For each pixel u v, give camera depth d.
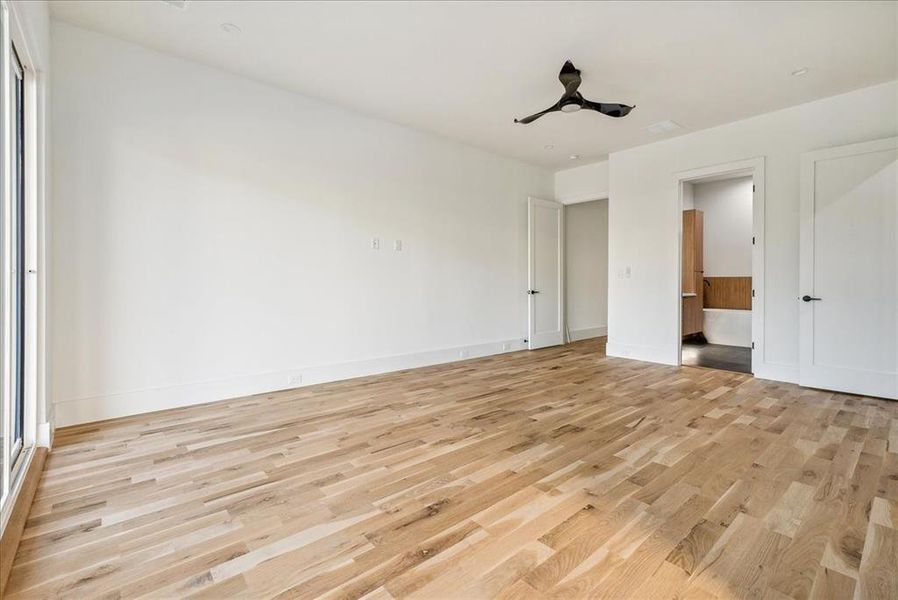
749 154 4.54
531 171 6.42
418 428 2.99
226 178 3.66
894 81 3.70
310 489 2.12
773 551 1.62
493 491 2.10
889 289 3.65
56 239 2.95
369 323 4.63
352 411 3.37
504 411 3.37
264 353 3.89
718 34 3.03
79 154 3.03
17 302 2.37
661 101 4.13
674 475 2.26
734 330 6.96
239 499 2.03
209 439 2.78
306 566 1.56
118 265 3.19
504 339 6.09
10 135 2.00
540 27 2.96
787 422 3.08
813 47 3.19
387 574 1.51
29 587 1.45
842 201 3.86
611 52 3.28
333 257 4.33
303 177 4.11
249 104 3.77
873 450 2.57
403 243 4.91
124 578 1.49
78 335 3.04
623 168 5.67
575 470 2.33
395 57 3.39
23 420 2.46
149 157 3.31
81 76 3.03
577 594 1.41
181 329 3.46
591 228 7.54
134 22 2.96
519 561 1.58
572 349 6.40
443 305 5.34
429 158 5.13
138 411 3.28
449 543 1.69
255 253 3.83
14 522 1.71
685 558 1.59
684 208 7.40
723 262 7.40
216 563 1.57
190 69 3.48
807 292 4.06
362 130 4.52
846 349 3.86
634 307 5.57
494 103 4.25
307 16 2.87
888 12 2.76
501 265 6.03
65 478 2.23
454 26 2.97
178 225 3.44
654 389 4.04
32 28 2.16
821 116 4.08
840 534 1.73
